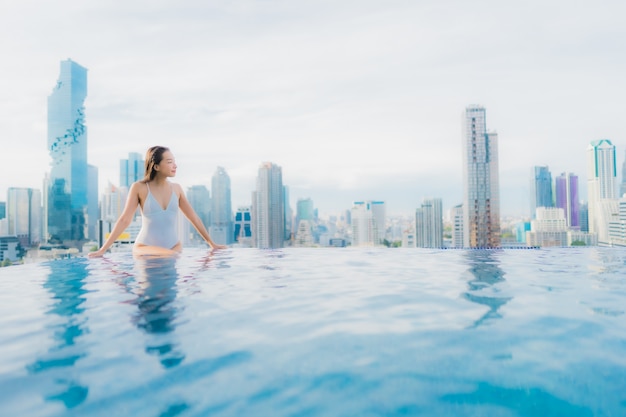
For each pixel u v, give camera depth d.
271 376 1.21
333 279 3.02
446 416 0.97
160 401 1.05
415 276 3.17
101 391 1.11
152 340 1.54
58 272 3.34
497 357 1.35
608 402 1.04
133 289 2.58
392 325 1.75
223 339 1.56
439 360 1.33
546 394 1.08
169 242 4.50
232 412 0.99
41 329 1.69
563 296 2.31
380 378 1.19
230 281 2.92
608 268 3.50
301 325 1.75
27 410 1.01
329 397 1.07
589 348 1.43
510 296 2.33
